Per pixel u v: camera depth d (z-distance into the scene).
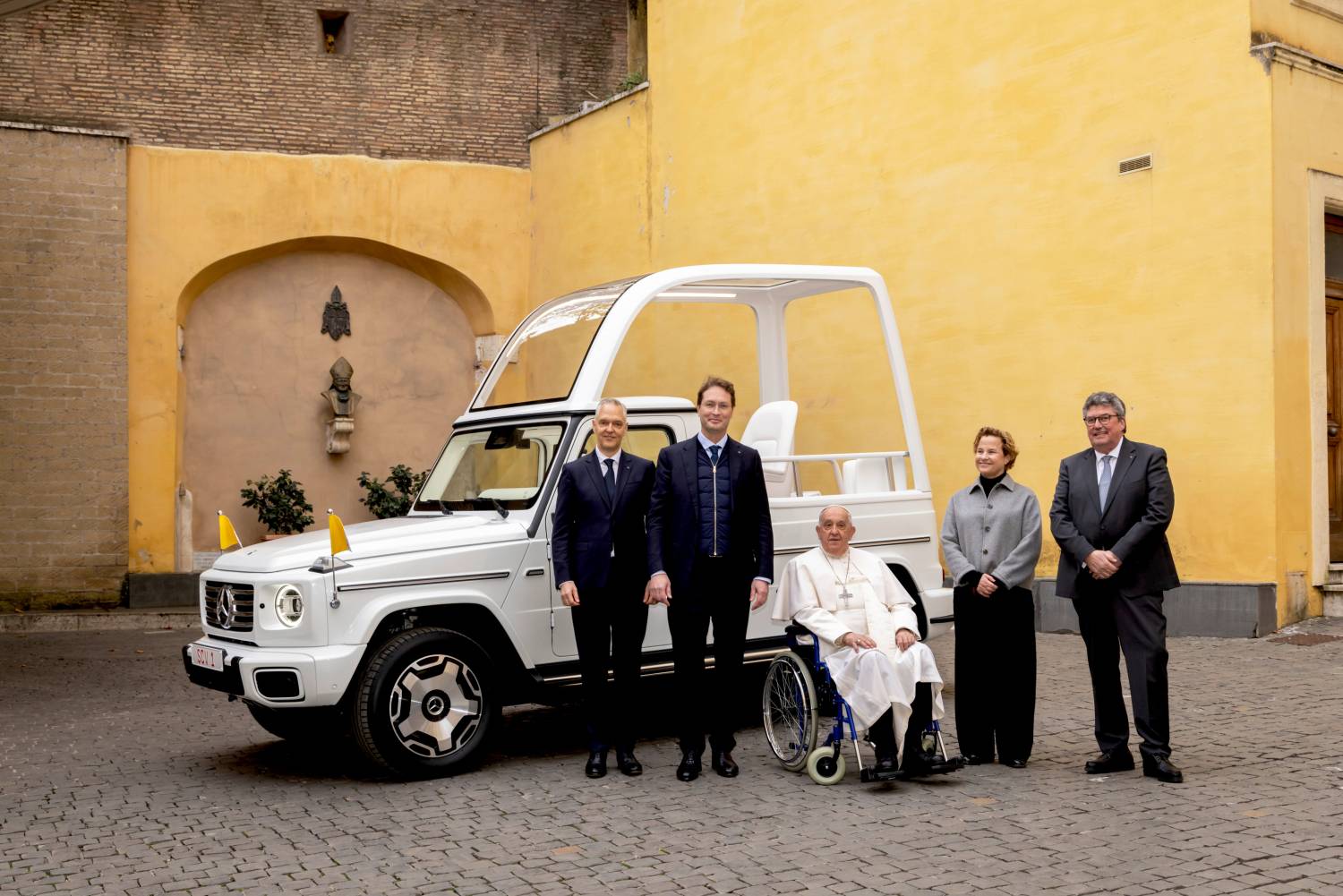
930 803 5.41
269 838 5.12
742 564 6.09
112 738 7.42
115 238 14.99
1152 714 5.65
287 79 16.00
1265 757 5.96
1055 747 6.47
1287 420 9.57
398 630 6.26
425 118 16.61
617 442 6.18
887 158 12.39
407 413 16.77
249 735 7.46
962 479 11.63
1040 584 10.91
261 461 16.02
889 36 12.38
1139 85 10.32
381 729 5.98
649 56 15.21
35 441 14.56
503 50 17.02
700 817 5.28
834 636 5.75
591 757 6.14
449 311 17.06
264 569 6.19
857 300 12.45
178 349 15.41
